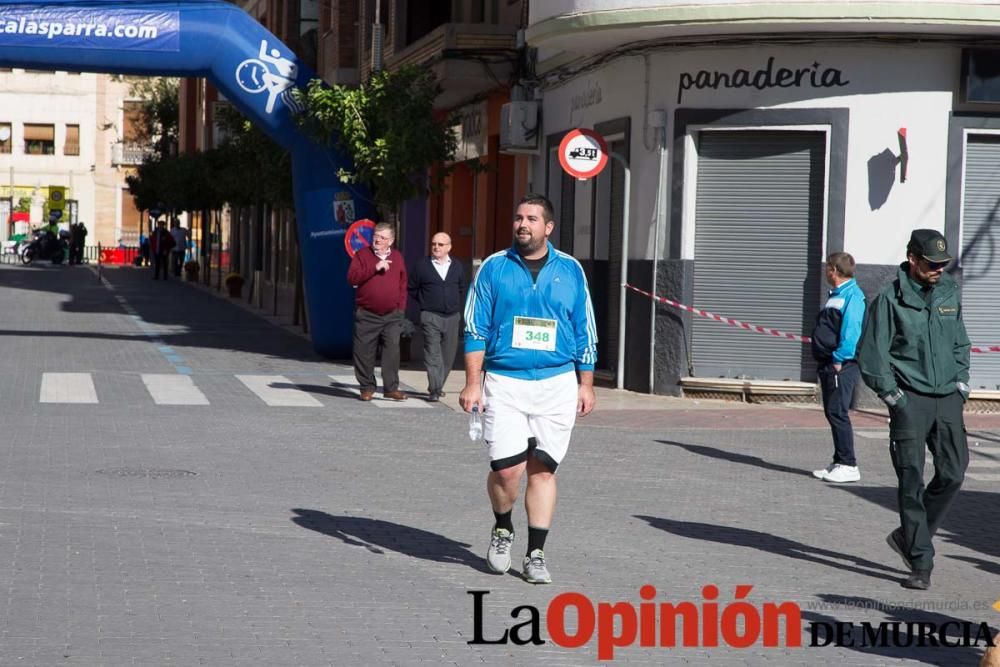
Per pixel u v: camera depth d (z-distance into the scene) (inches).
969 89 700.7
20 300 1530.5
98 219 3622.0
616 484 478.0
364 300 700.0
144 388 717.9
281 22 1849.2
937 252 341.7
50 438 535.5
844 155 714.8
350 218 916.0
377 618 291.6
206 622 282.8
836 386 498.3
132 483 443.2
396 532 382.6
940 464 348.8
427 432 593.0
